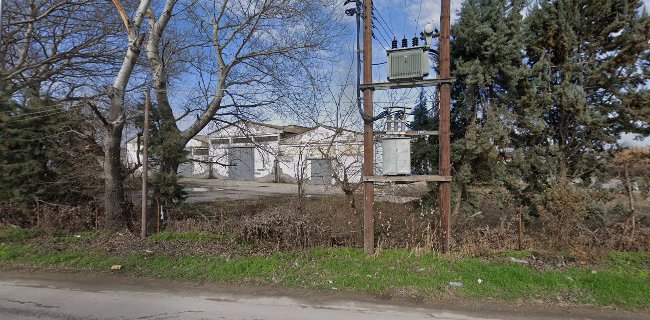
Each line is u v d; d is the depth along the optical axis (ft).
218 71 34.60
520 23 24.20
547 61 24.22
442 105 21.54
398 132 22.08
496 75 24.76
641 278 17.78
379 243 22.82
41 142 31.19
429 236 21.98
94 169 31.60
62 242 25.55
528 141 25.75
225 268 19.94
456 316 14.64
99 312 14.97
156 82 32.63
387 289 17.31
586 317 14.67
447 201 21.58
